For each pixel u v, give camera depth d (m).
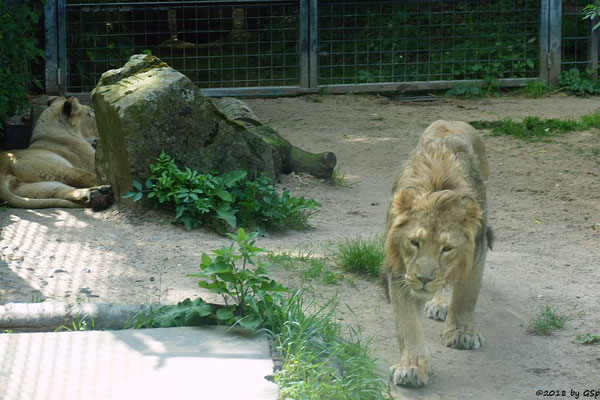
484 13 17.66
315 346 4.47
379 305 5.79
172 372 4.02
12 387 3.83
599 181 9.81
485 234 5.19
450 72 16.92
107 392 3.80
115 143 7.52
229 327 4.62
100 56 15.38
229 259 4.75
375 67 17.23
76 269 5.96
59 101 9.58
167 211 7.51
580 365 4.92
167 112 7.47
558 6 15.77
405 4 18.03
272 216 7.55
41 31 14.62
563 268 6.79
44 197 8.05
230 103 10.63
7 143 10.00
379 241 7.07
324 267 6.45
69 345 4.33
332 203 8.80
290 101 15.09
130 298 5.36
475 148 6.32
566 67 16.89
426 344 4.82
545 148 11.38
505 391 4.55
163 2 15.43
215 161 7.84
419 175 4.77
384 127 12.88
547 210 8.71
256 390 3.84
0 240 6.65
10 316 4.63
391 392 4.51
